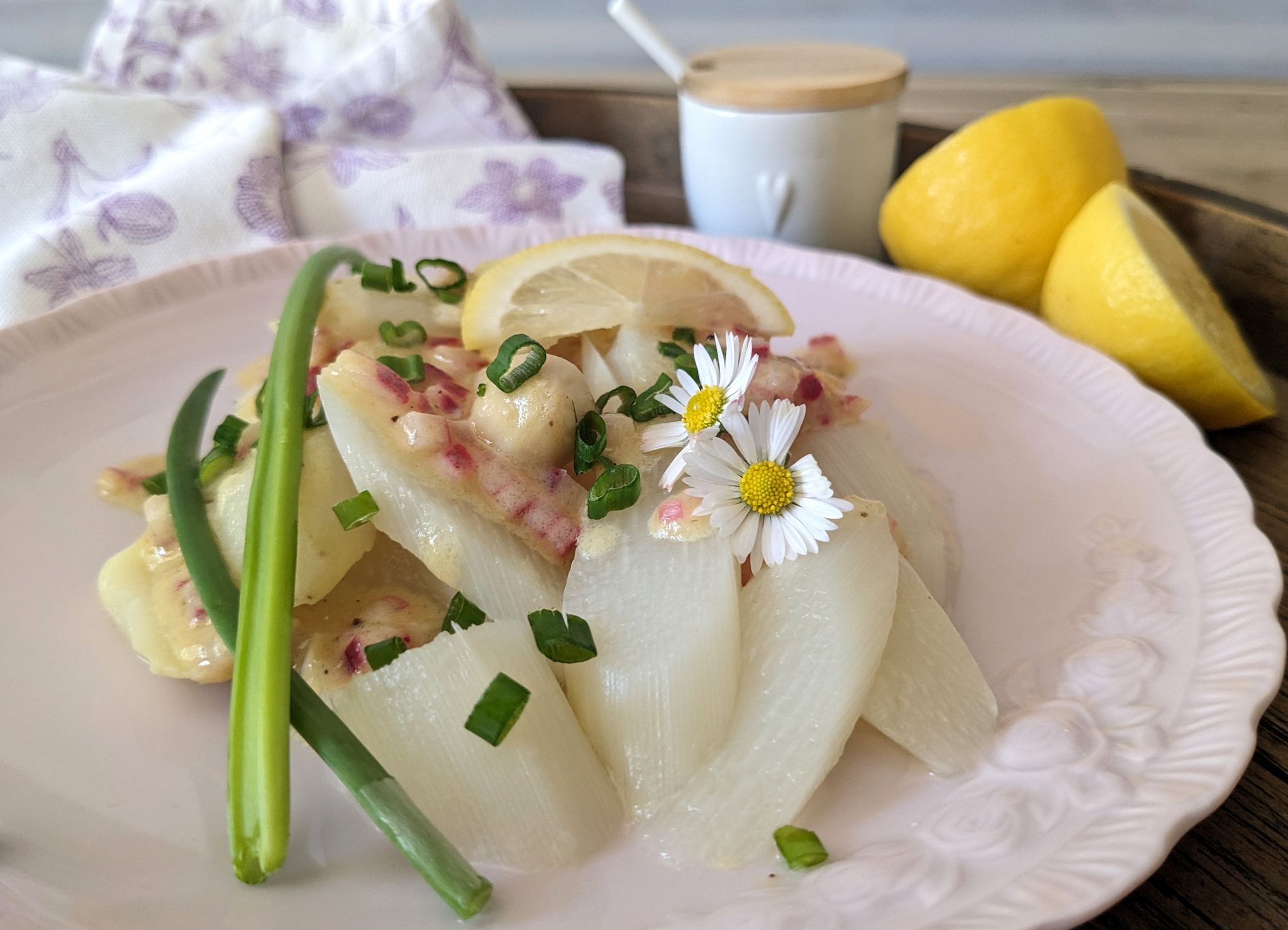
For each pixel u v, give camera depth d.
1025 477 0.20
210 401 0.20
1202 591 0.17
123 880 0.13
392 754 0.14
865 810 0.14
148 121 0.27
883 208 0.27
